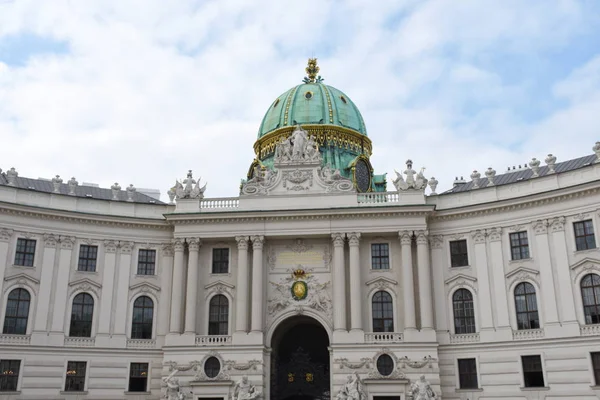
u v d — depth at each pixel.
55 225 50.16
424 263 48.78
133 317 50.75
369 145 65.81
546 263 46.19
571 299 44.56
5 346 46.00
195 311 49.53
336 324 48.12
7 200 48.72
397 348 46.69
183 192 52.69
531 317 46.19
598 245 44.28
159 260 52.59
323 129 61.59
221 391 46.88
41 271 48.78
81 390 47.75
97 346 48.88
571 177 46.62
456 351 47.44
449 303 48.94
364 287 50.00
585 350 43.09
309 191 51.88
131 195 62.31
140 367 49.69
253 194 52.16
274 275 51.09
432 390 44.81
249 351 47.72
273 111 65.38
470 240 49.72
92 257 51.09
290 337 54.12
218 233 51.19
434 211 50.09
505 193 49.31
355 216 50.31
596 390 42.00
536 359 45.12
